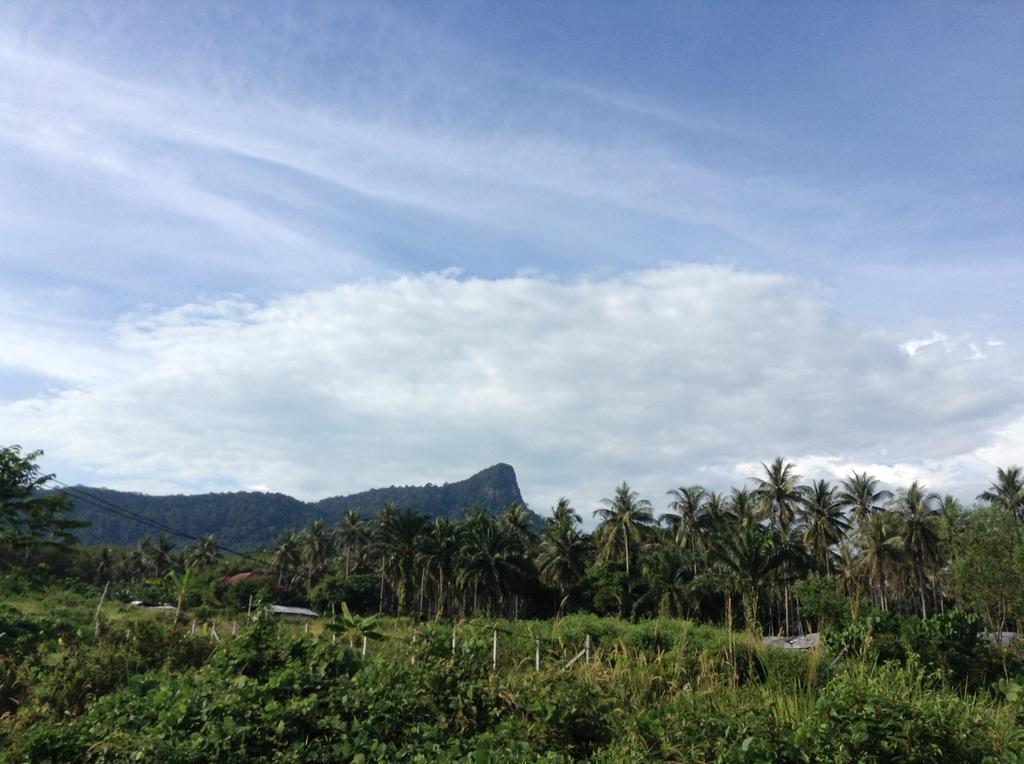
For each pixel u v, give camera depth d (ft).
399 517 186.50
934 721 20.38
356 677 29.19
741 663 33.81
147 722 25.38
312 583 266.57
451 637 35.68
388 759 22.98
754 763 19.92
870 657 33.12
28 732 27.02
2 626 57.52
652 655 35.47
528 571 174.81
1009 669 46.44
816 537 165.99
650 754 22.24
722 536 156.97
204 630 47.96
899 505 159.43
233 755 22.85
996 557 83.15
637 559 183.52
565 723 24.73
